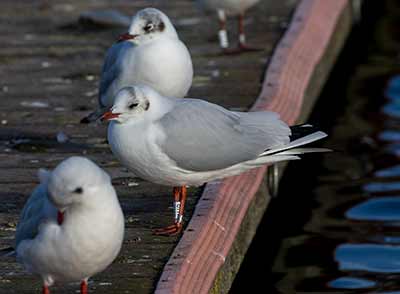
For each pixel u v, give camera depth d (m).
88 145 12.41
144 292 8.74
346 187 14.48
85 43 16.52
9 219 10.28
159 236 9.83
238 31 16.94
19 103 13.83
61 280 8.04
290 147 9.80
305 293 11.56
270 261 12.41
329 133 16.72
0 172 11.52
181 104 9.66
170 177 9.65
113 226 7.68
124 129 9.41
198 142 9.51
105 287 8.82
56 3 18.73
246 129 9.77
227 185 10.90
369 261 12.16
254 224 11.57
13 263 9.23
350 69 19.95
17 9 18.33
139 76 11.51
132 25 11.55
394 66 20.00
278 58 15.05
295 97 14.20
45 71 15.17
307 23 16.56
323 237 12.95
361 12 21.69
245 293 11.67
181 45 11.65
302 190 14.45
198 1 15.91
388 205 13.79
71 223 7.62
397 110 17.70
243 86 14.28
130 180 11.27
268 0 18.66
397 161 15.39
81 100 13.98
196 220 10.04
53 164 11.78
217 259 9.55
